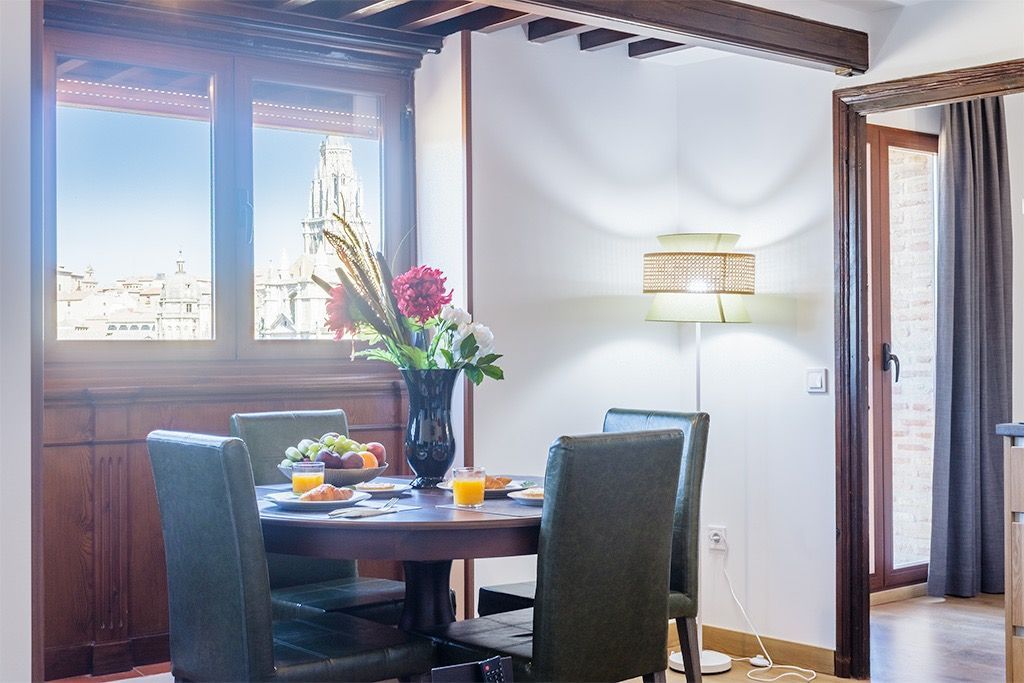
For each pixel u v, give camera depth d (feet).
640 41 16.63
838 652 15.24
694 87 17.28
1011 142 20.95
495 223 15.38
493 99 15.40
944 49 14.17
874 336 19.48
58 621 13.29
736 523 16.57
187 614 10.16
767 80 16.25
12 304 7.18
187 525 9.98
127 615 13.75
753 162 16.44
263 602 9.48
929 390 20.34
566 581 9.61
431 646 10.33
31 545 7.22
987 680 14.88
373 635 10.34
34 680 7.20
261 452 13.03
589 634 9.86
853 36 14.67
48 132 13.39
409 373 11.76
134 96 14.03
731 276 15.26
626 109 16.92
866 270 15.35
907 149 19.99
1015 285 20.89
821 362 15.57
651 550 10.28
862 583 15.23
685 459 12.50
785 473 15.99
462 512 10.15
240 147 14.76
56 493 13.28
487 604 12.81
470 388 15.05
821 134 15.56
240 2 14.20
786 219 16.01
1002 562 20.35
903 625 17.94
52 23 13.28
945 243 19.71
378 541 9.71
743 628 16.44
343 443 11.61
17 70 7.18
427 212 15.83
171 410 14.05
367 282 11.51
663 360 17.34
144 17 13.74
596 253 16.53
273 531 10.23
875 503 19.51
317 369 15.40
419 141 15.97
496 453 15.35
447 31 15.34
